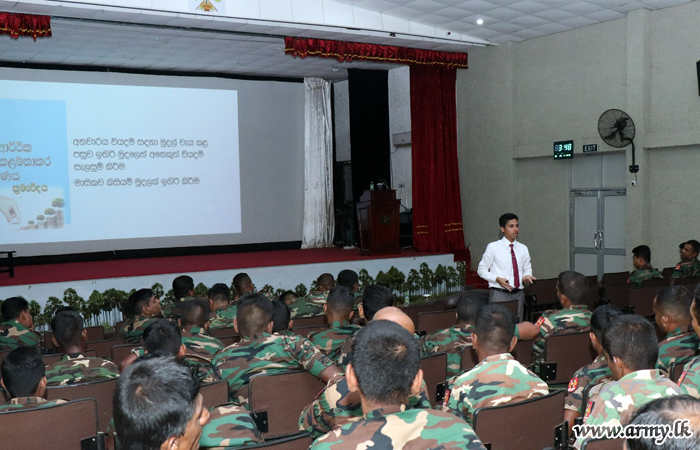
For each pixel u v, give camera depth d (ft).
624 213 30.73
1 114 34.32
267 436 9.22
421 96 37.17
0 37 30.27
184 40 31.91
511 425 7.25
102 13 26.71
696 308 8.29
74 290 28.17
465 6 29.25
